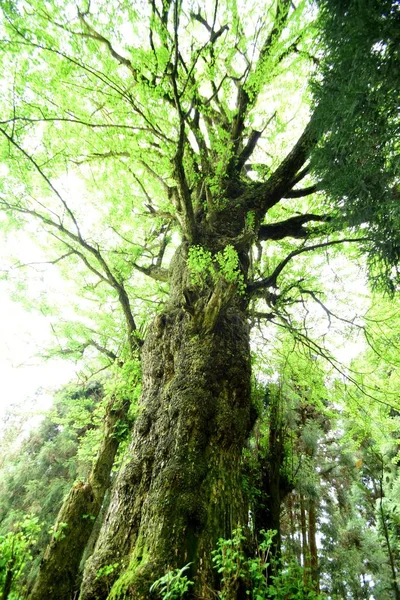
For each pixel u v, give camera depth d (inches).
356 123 118.8
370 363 259.3
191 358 152.2
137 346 230.7
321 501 440.1
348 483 496.7
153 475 125.8
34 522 99.3
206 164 237.6
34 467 541.3
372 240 138.1
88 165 239.8
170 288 211.5
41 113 179.6
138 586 91.8
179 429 132.1
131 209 255.8
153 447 135.8
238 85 257.0
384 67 102.4
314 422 416.8
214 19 195.2
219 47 187.9
